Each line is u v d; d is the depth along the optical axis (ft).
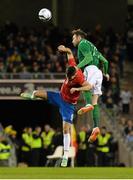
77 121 237.45
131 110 259.80
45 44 284.00
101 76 120.16
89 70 119.55
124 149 227.40
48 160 207.51
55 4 328.49
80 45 118.83
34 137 214.48
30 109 279.90
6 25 294.05
